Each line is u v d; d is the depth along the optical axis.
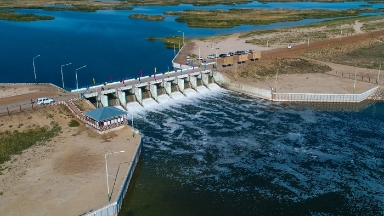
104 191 90.44
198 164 113.12
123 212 90.50
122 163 103.06
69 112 131.38
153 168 110.31
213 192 99.69
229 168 111.50
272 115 150.88
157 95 166.50
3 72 195.50
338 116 149.88
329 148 123.69
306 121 144.88
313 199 97.75
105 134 119.94
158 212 91.00
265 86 177.12
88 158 105.19
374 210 93.94
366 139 129.75
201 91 179.12
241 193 99.56
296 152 121.19
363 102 166.38
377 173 109.62
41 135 117.50
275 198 97.88
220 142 127.19
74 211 82.75
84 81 183.75
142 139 124.19
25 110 127.56
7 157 105.38
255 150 122.25
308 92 169.62
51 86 156.88
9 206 84.12
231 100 168.75
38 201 86.19
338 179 106.69
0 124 118.69
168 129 136.75
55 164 101.94
